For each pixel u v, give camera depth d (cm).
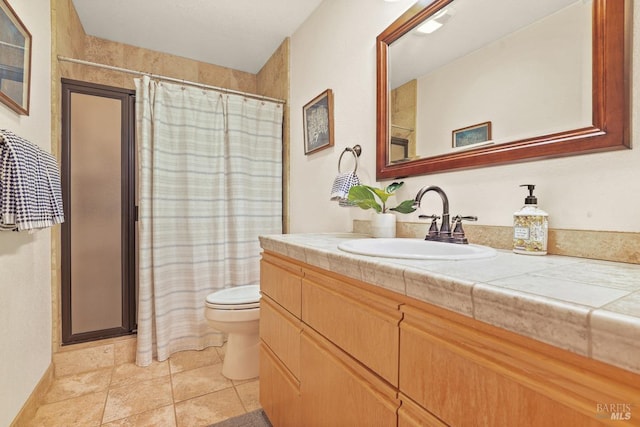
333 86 185
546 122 89
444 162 117
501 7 101
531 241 84
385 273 66
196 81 275
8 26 116
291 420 107
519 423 43
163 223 200
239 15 212
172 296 204
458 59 114
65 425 131
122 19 215
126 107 201
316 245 106
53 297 167
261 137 236
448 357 53
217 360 193
